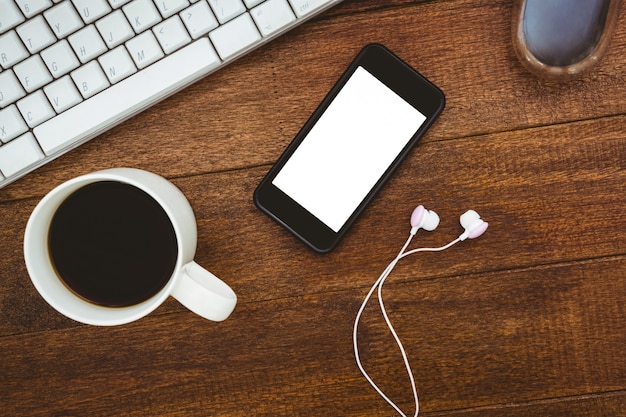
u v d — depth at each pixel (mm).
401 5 598
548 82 594
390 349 622
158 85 563
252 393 632
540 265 608
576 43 559
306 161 605
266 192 606
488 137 603
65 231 550
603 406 614
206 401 634
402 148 598
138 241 562
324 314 622
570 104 596
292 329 625
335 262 617
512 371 618
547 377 617
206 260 620
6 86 555
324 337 624
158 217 565
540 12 557
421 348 620
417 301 617
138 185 481
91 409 636
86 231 558
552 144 600
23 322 630
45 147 569
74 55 554
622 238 602
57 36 550
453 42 599
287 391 631
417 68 604
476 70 600
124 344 630
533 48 570
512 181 604
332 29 603
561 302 609
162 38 554
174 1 546
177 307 625
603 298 607
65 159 612
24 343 632
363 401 628
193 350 630
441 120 604
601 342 610
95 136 587
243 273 621
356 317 620
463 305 615
